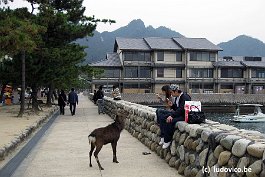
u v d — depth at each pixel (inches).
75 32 882.1
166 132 304.2
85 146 413.4
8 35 468.4
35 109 888.3
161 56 2524.6
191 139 256.4
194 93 2391.7
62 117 870.4
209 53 2596.0
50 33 861.2
